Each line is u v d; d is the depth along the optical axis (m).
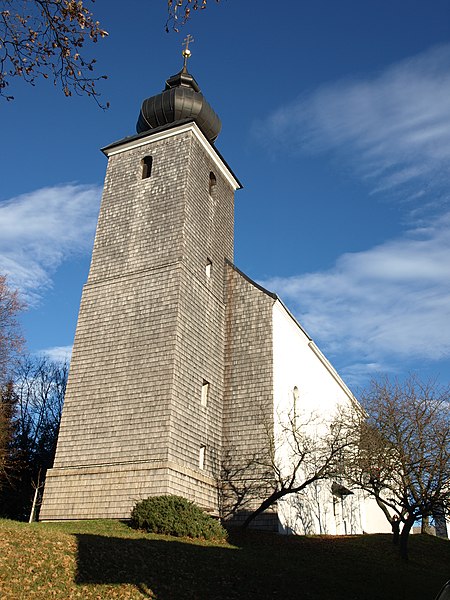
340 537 26.06
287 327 30.42
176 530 19.89
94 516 22.83
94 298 27.98
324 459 27.56
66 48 10.63
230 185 34.09
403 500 23.62
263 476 25.47
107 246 29.17
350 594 16.19
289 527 25.59
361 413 26.78
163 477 22.31
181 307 25.97
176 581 15.05
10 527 16.89
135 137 31.39
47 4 10.46
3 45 10.51
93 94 10.96
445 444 23.59
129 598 13.60
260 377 27.47
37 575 13.80
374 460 24.75
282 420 27.34
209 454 25.67
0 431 37.34
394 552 23.64
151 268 27.31
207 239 29.83
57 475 24.38
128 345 25.95
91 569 14.71
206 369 26.86
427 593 17.42
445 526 38.16
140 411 24.16
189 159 29.69
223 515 25.30
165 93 32.47
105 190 31.02
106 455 23.95
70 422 25.44
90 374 26.12
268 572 16.95
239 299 29.77
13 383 43.00
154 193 29.44
